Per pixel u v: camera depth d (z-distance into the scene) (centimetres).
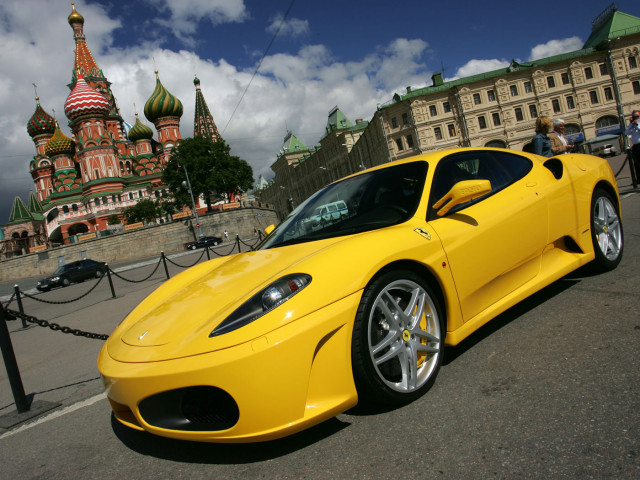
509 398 187
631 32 5669
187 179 5269
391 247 198
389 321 194
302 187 11325
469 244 229
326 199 292
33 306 1320
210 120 11062
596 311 261
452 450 158
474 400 191
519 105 5822
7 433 274
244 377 159
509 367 215
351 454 168
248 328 167
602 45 5725
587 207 311
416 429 177
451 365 231
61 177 8238
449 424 176
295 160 11875
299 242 254
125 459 201
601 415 162
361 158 7906
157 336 192
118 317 701
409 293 208
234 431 164
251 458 179
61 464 210
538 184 288
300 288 176
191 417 177
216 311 188
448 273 216
